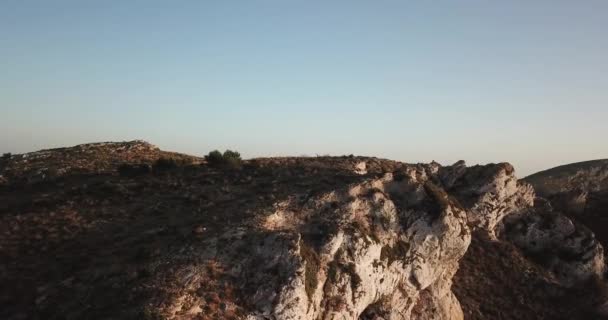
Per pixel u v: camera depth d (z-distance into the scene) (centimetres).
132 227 4103
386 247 4253
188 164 6091
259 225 3869
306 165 5703
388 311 4069
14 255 3769
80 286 3256
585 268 6238
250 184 4972
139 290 3127
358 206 4394
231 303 3189
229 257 3500
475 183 6969
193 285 3231
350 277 3756
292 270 3394
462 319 5038
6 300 3191
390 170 6316
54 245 3897
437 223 4544
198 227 3834
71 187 5419
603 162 15862
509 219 6844
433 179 7181
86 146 7756
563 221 6719
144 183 5309
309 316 3344
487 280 5956
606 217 8712
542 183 14400
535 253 6594
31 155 7338
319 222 4106
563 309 5647
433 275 4572
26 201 5000
